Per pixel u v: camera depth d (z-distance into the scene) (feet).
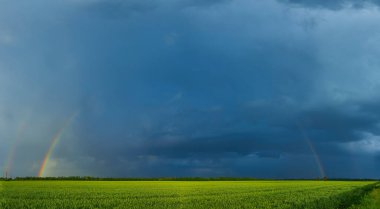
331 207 113.29
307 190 197.26
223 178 613.11
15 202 112.98
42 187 230.89
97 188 218.59
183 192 173.17
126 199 126.82
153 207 99.30
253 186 260.62
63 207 100.48
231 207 99.81
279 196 144.77
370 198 152.25
